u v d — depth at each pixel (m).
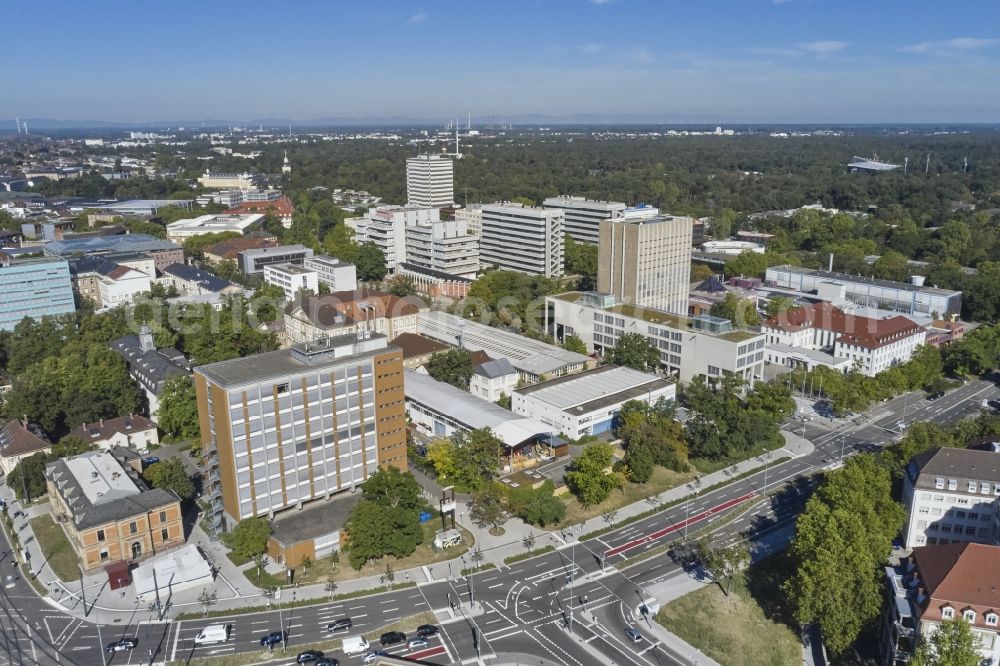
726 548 160.25
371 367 178.88
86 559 155.88
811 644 142.38
